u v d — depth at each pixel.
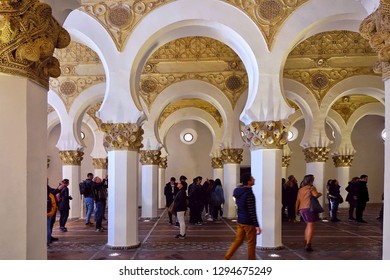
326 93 11.98
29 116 2.99
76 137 12.62
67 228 10.29
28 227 2.95
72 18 7.76
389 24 3.06
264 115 7.54
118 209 7.41
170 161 21.14
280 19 7.57
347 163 15.97
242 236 5.21
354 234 9.29
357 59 11.93
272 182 7.47
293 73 12.05
